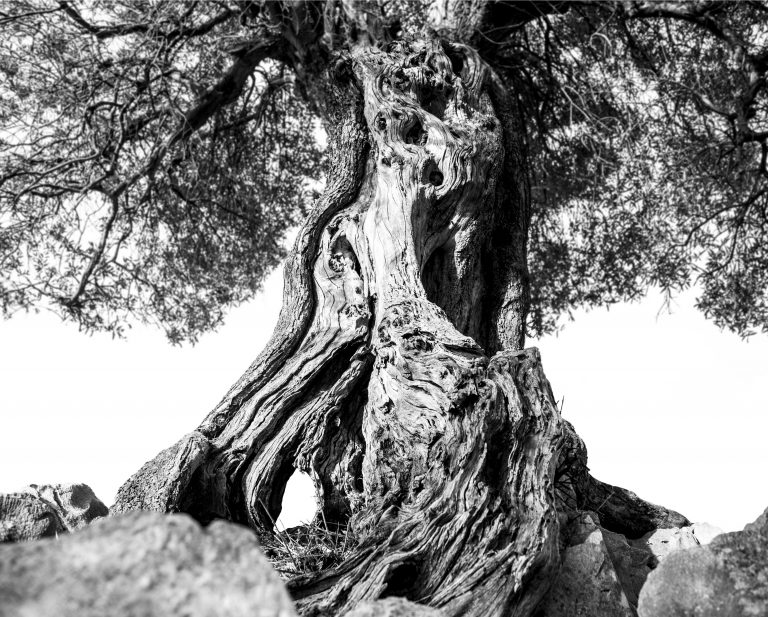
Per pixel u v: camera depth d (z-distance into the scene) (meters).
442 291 8.40
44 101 12.02
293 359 7.63
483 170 8.73
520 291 9.02
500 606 4.50
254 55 11.90
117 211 12.72
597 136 13.52
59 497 6.87
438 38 9.93
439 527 4.91
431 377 6.02
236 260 15.62
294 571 5.75
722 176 13.22
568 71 13.22
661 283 13.93
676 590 3.79
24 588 1.78
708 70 13.04
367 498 6.39
